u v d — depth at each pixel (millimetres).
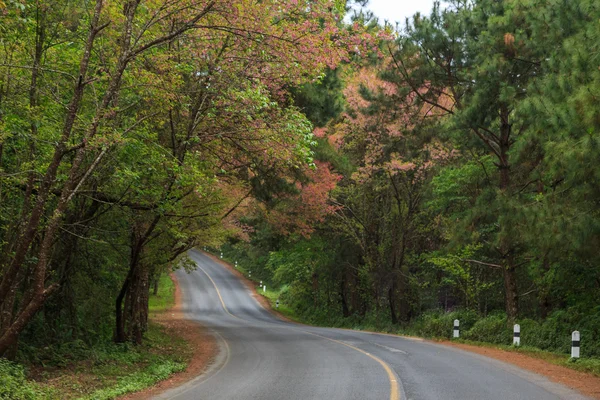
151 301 52625
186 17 12594
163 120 14969
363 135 30344
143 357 17047
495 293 31234
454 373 12602
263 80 14688
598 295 20797
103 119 11758
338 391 10289
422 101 25359
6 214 13672
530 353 17391
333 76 24562
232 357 17203
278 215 28000
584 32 14883
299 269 43938
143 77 12305
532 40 19141
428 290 35500
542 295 22266
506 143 22516
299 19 13391
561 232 15289
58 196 14219
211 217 17812
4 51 11570
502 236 18906
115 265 20625
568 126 14492
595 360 14469
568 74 15555
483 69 20578
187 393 10641
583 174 14312
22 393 9719
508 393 9984
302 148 13492
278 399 9586
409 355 16547
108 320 23359
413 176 32469
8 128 11211
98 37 13562
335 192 32656
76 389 11414
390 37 15492
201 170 15969
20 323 9969
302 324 41062
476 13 22344
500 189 21594
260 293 61281
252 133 13820
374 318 36125
